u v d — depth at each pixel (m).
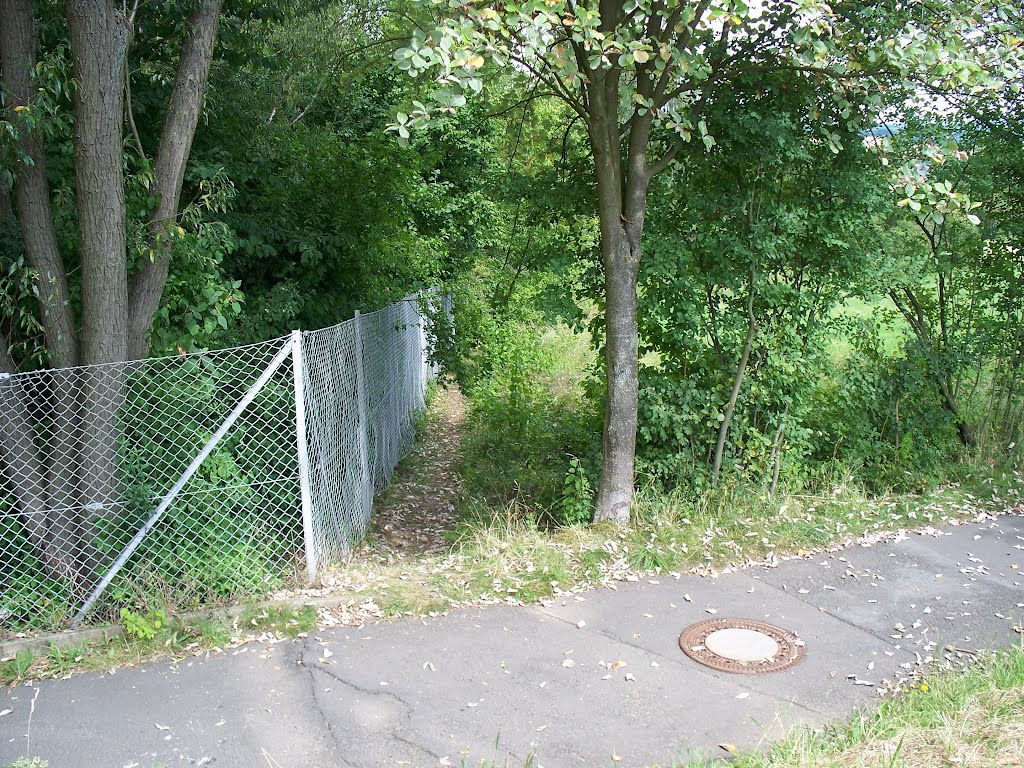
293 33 11.02
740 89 6.85
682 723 3.98
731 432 7.36
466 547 6.42
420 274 12.14
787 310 7.24
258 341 6.86
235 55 7.94
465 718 4.03
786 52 6.49
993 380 9.00
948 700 3.97
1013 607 5.41
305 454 5.50
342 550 6.31
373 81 12.73
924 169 6.62
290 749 3.78
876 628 5.08
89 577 5.11
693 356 7.31
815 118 6.71
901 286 8.06
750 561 6.14
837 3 6.27
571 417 8.79
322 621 5.10
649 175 6.40
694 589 5.66
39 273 4.95
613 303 6.46
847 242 7.18
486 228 17.53
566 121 7.81
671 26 5.82
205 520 5.39
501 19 5.05
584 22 4.73
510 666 4.56
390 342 9.59
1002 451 8.65
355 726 3.96
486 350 13.23
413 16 6.41
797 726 3.87
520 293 14.40
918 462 8.00
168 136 5.34
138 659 4.66
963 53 5.70
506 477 8.25
